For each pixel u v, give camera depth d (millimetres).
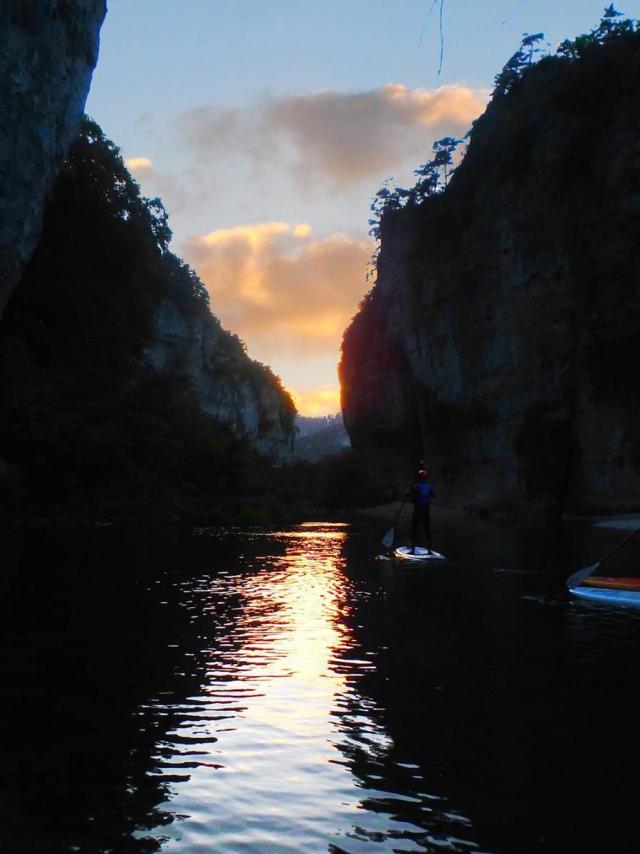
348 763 3230
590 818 2678
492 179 52625
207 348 114875
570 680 4688
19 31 21625
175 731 3633
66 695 4234
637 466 40656
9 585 8469
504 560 13820
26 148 23391
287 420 157750
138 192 47875
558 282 45656
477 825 2629
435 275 57625
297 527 29812
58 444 23375
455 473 57125
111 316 39156
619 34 52250
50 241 36812
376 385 71562
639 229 38969
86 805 2762
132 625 6379
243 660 5172
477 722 3822
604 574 11445
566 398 45438
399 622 6793
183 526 24812
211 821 2648
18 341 28766
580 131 45000
